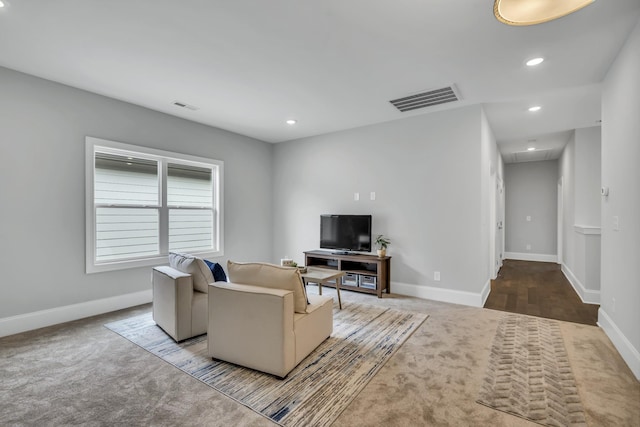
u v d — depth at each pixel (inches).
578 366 91.7
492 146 201.5
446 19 84.6
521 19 71.7
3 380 83.8
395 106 152.9
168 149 163.8
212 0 76.9
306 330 94.3
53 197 125.0
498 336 113.6
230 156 197.9
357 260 169.3
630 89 92.8
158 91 134.6
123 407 72.5
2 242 113.7
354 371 88.2
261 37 93.7
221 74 118.5
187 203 176.9
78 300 131.7
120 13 82.0
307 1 77.3
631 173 92.4
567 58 105.7
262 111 160.1
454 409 71.8
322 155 203.9
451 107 154.6
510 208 319.0
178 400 75.0
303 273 145.9
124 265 145.6
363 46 98.7
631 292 91.7
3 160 113.7
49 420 68.0
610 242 111.3
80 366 91.4
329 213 200.8
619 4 78.7
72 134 129.9
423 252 165.5
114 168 146.2
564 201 244.8
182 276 107.7
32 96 119.8
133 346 104.5
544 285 197.2
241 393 77.7
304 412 70.5
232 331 90.0
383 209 178.9
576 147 191.0
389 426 66.2
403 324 125.2
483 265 160.7
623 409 71.8
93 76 120.1
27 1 76.7
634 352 88.1
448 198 158.4
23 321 117.3
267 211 225.1
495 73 117.2
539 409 71.7
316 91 134.9
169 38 94.1
